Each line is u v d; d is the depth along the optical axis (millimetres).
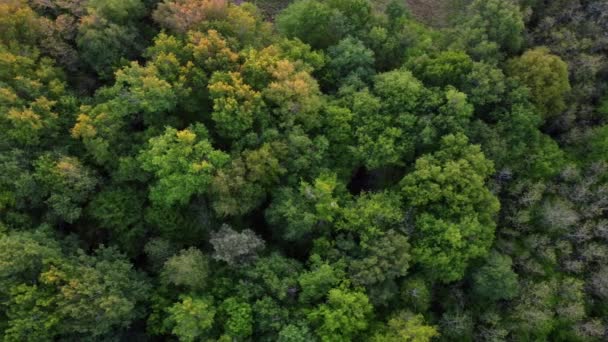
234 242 37375
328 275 36438
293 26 48844
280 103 41469
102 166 42938
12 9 42750
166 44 42844
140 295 37656
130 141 42219
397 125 43156
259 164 39406
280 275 38031
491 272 39625
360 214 39562
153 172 41625
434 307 42312
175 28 44750
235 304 36188
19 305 34250
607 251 43656
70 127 42156
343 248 39281
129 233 41219
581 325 42062
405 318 37188
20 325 33406
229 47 44125
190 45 42438
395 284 39125
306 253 42438
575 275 44156
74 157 40188
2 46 41031
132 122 43375
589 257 43719
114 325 38312
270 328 36375
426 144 42781
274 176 40656
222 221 42219
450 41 49844
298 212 39250
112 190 41531
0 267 33250
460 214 39594
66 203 39344
